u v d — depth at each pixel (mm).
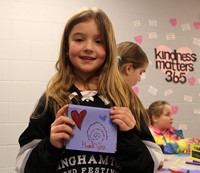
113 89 956
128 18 2658
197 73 2867
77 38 932
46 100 932
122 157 870
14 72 2369
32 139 910
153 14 2740
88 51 920
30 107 2391
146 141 944
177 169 1115
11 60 2365
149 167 896
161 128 2244
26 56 2398
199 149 1271
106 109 862
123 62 1481
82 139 841
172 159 1366
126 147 860
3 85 2342
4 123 2334
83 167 851
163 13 2773
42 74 2428
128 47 1532
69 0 2498
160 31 2756
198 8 2881
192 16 2869
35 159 860
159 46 2746
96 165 858
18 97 2371
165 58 2760
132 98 982
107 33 952
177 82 2793
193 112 2830
